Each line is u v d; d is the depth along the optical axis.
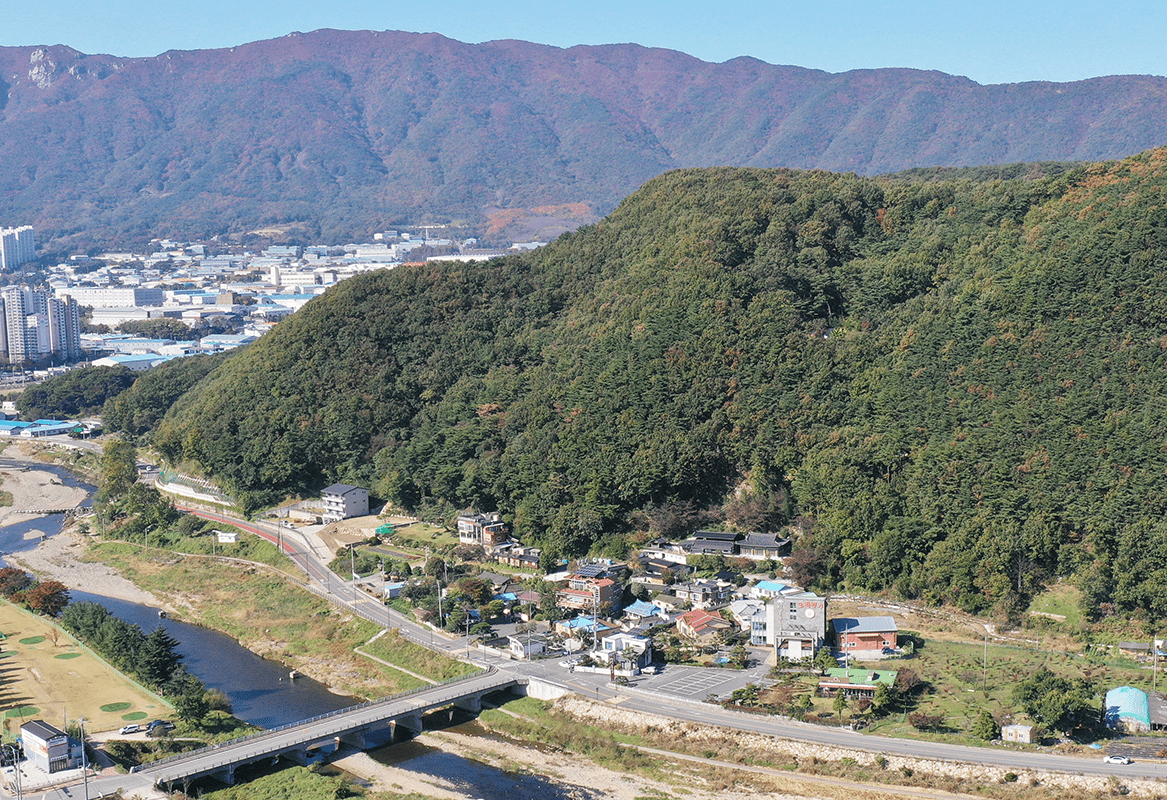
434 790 186.75
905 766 181.62
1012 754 182.88
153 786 182.00
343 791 184.00
